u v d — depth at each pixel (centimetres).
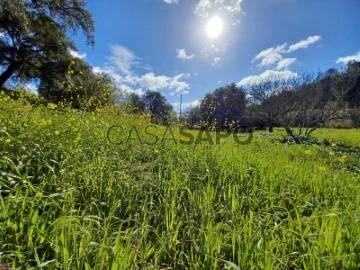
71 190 229
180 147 536
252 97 2333
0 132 312
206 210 237
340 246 169
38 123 396
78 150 355
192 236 207
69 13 2388
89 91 813
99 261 156
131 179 319
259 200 290
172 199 262
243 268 164
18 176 236
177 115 1084
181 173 345
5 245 158
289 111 2052
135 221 216
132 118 910
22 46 2252
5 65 2331
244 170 381
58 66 2259
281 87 2145
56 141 354
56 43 2381
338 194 323
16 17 1975
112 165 352
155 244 197
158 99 4922
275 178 362
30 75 2484
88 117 636
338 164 590
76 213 219
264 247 171
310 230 214
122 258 150
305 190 346
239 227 211
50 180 263
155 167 399
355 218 194
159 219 241
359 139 1562
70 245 167
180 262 188
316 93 1931
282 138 1521
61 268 148
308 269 164
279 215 264
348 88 1889
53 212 200
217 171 385
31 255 162
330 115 1841
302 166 482
